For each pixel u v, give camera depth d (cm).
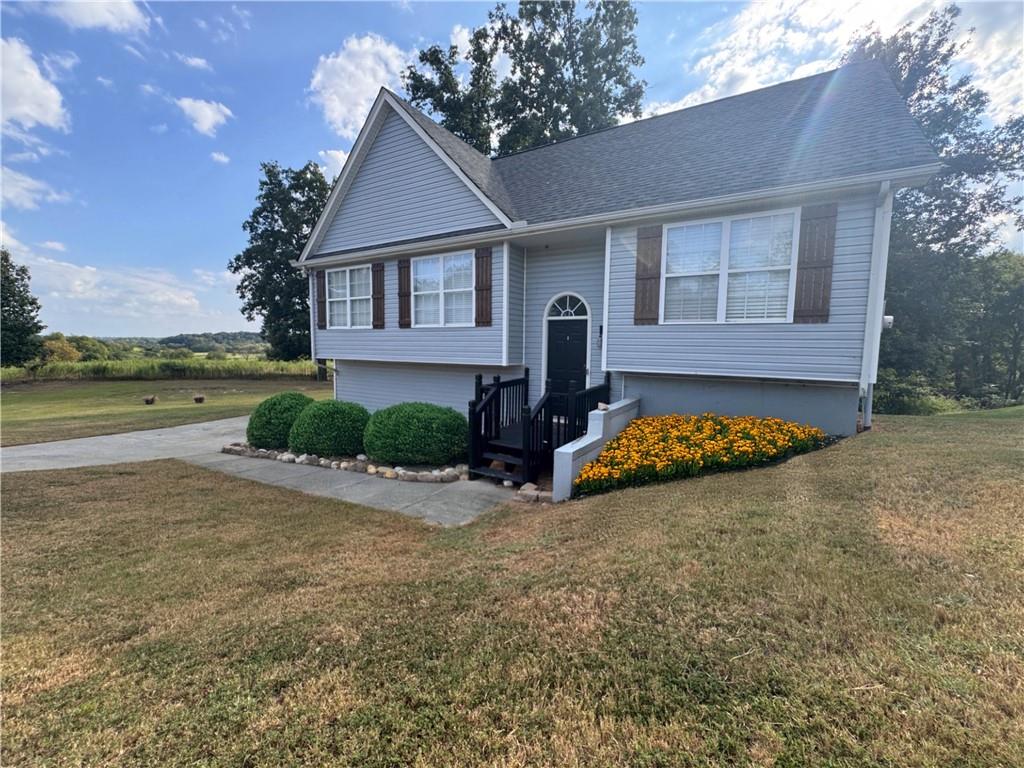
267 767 171
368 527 473
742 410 700
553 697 194
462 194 885
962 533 304
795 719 168
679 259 675
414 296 952
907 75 1483
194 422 1341
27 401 1969
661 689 191
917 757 148
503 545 390
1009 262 1919
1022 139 1375
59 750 185
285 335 2873
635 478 531
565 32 1991
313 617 281
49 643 265
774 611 235
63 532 458
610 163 870
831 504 379
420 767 167
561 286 873
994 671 181
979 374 2148
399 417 746
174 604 309
